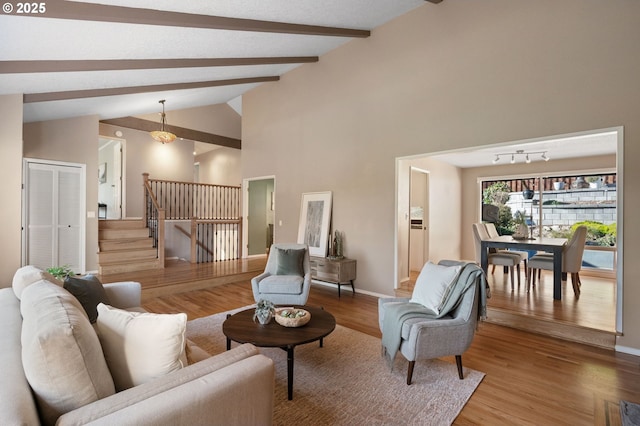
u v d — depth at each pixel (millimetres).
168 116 7867
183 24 3133
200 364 1288
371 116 4949
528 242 4551
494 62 3775
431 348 2342
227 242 7621
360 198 5086
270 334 2379
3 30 2582
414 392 2271
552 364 2729
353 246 5176
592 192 6410
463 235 8008
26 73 3291
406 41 4539
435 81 4258
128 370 1277
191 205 8539
